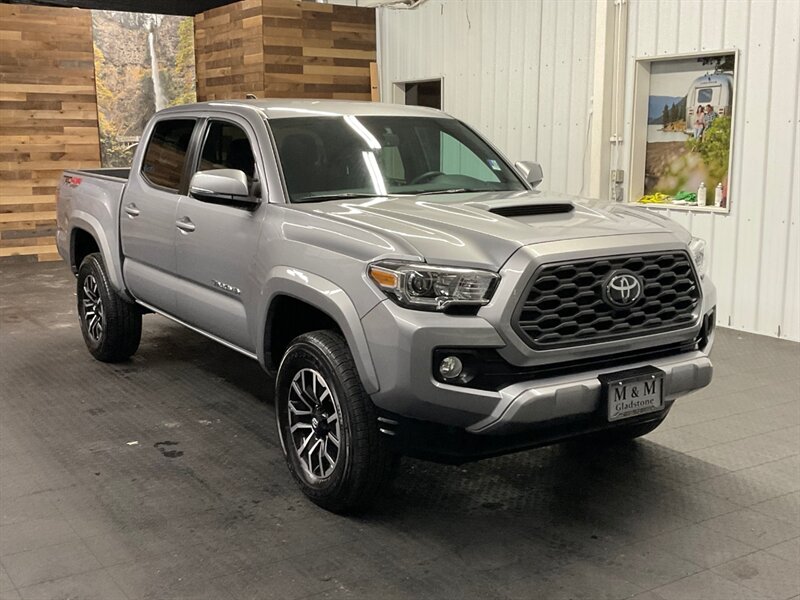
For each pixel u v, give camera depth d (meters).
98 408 4.86
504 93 8.77
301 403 3.62
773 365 5.83
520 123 8.62
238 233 4.00
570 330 3.12
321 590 2.89
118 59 11.16
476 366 3.01
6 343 6.39
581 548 3.21
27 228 10.53
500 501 3.64
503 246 3.08
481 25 8.97
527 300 3.01
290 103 4.52
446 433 3.09
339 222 3.45
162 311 5.02
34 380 5.41
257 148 4.09
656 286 3.31
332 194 3.96
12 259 10.49
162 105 11.62
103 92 11.11
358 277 3.18
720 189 6.97
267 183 3.95
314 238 3.47
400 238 3.18
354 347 3.17
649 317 3.32
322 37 10.66
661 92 7.38
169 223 4.65
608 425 3.21
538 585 2.93
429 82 10.46
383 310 3.05
